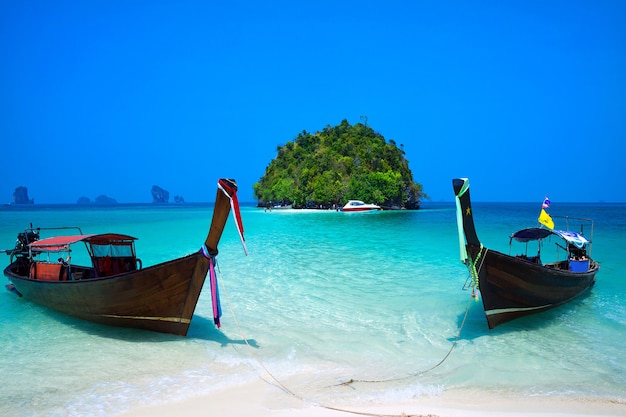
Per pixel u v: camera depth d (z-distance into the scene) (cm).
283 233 3338
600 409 642
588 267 1358
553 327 1036
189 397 677
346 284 1453
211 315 1134
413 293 1333
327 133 12725
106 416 614
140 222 5059
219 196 852
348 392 696
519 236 1405
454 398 677
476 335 980
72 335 976
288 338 952
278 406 643
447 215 6731
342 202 9019
